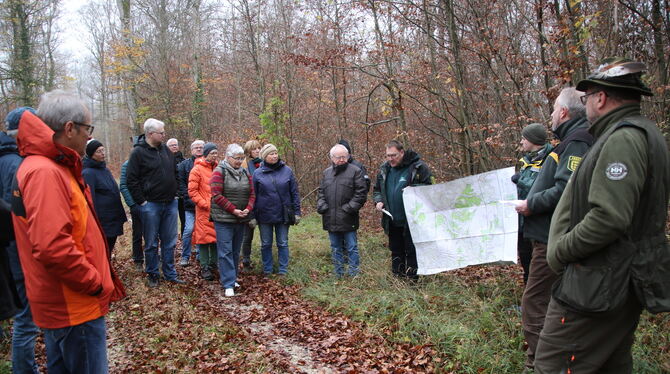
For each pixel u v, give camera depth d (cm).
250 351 432
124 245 900
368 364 398
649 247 218
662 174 220
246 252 732
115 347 441
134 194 604
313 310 545
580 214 233
